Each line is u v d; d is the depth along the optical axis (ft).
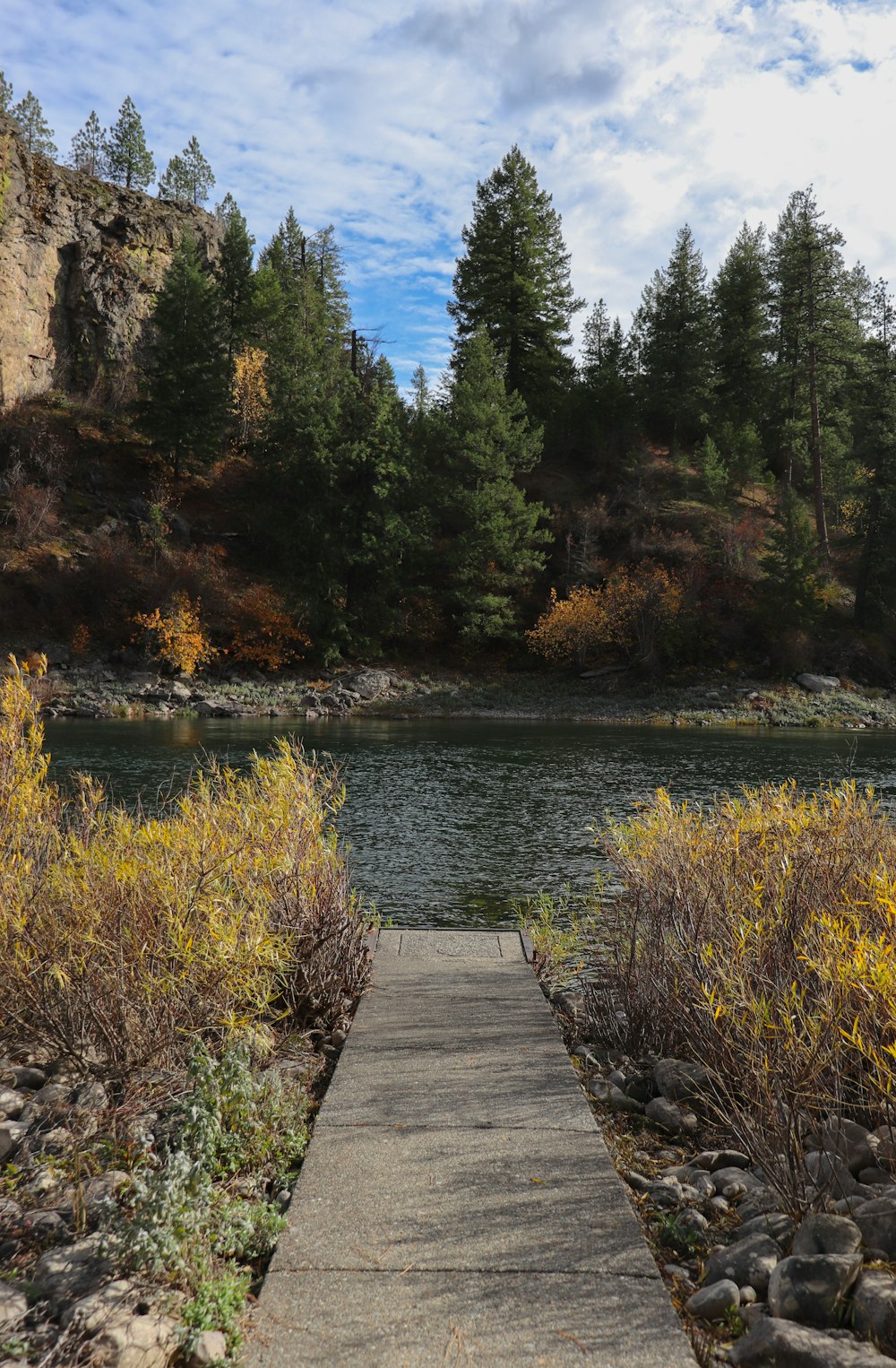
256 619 147.84
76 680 129.18
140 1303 8.00
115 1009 13.85
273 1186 10.89
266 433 173.88
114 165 277.23
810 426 198.80
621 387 204.23
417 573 163.53
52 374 200.23
